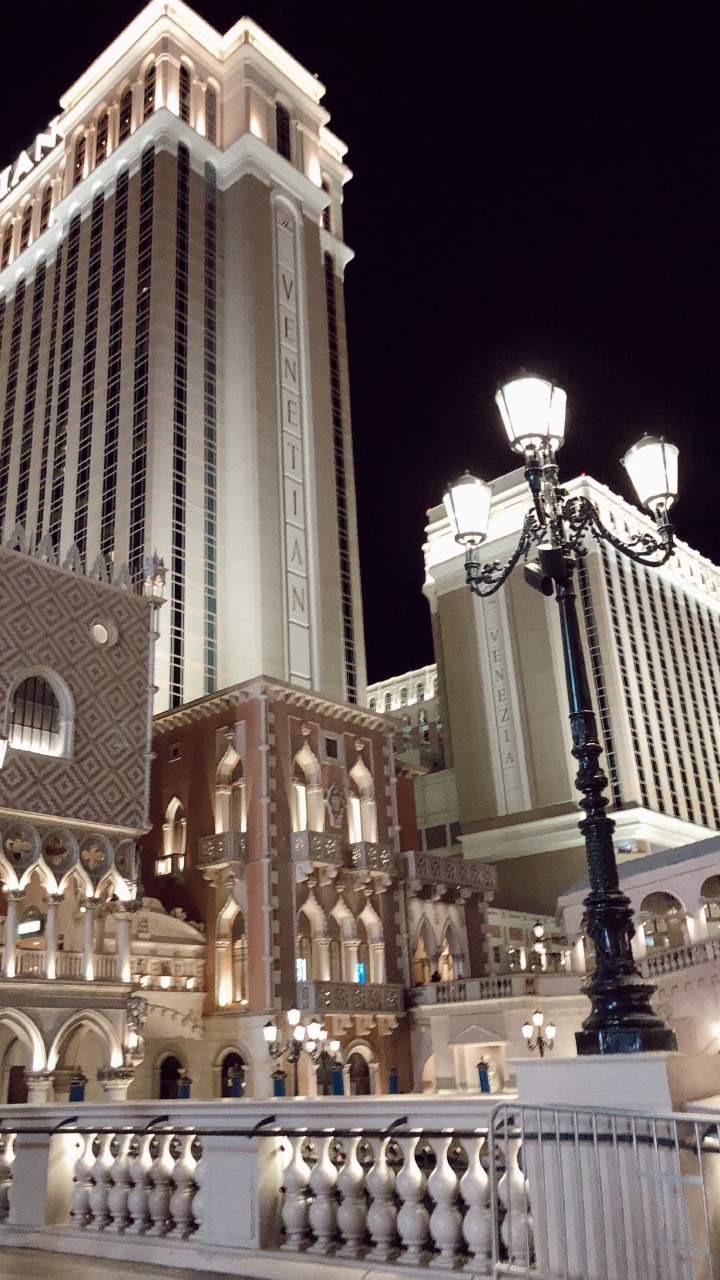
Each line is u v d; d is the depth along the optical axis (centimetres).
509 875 8819
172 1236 978
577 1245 692
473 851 9150
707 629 11262
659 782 8944
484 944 4844
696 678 10550
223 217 7125
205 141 7156
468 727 9600
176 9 7475
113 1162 1073
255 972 3756
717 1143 661
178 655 5553
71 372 6919
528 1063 763
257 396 6412
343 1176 868
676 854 4625
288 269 7150
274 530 6134
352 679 6334
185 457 6097
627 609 9550
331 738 4425
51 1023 3070
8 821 3116
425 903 4584
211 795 4191
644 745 8894
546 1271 703
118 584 3725
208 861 3975
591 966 4322
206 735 4316
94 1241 1023
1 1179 1204
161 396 6088
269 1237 898
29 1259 1005
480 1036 3991
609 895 849
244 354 6538
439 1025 4147
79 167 7788
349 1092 3862
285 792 4084
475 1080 4044
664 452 1176
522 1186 759
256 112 7456
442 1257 789
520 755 9162
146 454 5956
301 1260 850
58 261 7612
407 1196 820
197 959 3894
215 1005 3834
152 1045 3712
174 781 4375
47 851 3262
